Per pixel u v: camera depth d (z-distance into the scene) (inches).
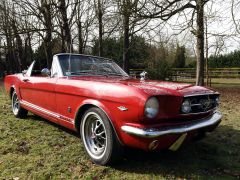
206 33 408.8
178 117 146.6
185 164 165.8
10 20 632.4
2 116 277.7
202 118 159.8
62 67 200.1
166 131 138.4
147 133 135.3
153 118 138.3
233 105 392.5
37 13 576.1
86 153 169.2
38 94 220.4
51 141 201.2
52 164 162.7
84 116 167.5
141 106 136.2
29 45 1165.7
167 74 991.0
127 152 179.2
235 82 965.2
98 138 163.3
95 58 222.2
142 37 481.4
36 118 268.7
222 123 265.4
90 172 153.0
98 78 189.2
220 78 1163.9
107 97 151.0
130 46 588.7
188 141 152.9
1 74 1481.3
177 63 1694.1
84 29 713.6
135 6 402.6
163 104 141.6
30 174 150.9
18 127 236.5
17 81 258.8
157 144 139.6
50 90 199.3
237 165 167.0
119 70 225.5
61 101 189.3
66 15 547.2
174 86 157.9
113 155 152.7
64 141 201.3
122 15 422.6
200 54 505.0
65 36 555.5
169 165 163.6
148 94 137.6
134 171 154.6
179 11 413.4
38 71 246.8
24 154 178.2
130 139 142.5
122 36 663.1
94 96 159.2
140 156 174.4
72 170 155.9
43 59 1122.7
